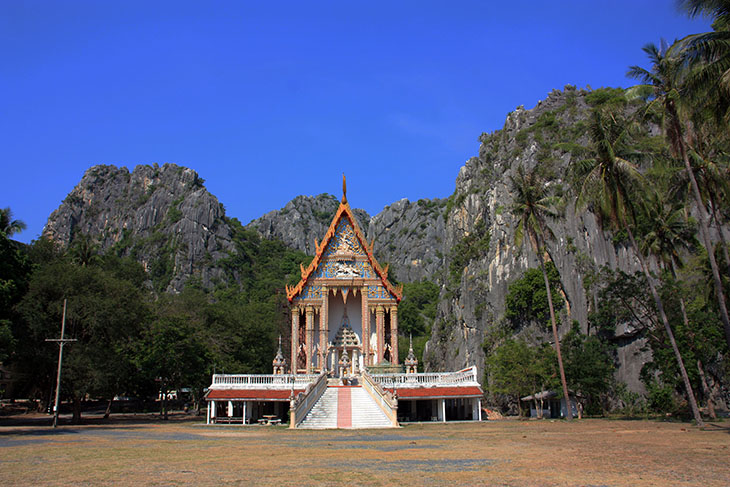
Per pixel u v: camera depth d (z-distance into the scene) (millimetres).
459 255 154750
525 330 106812
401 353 150250
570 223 104625
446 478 18375
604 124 47031
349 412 48156
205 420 65625
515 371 65500
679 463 21781
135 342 65000
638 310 62000
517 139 143375
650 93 40844
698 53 32469
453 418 59969
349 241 69000
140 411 99562
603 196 45812
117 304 60344
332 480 18016
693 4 31594
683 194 51625
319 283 67812
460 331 138000
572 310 99188
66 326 59969
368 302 67125
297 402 46000
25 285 58781
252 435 37719
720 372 61500
